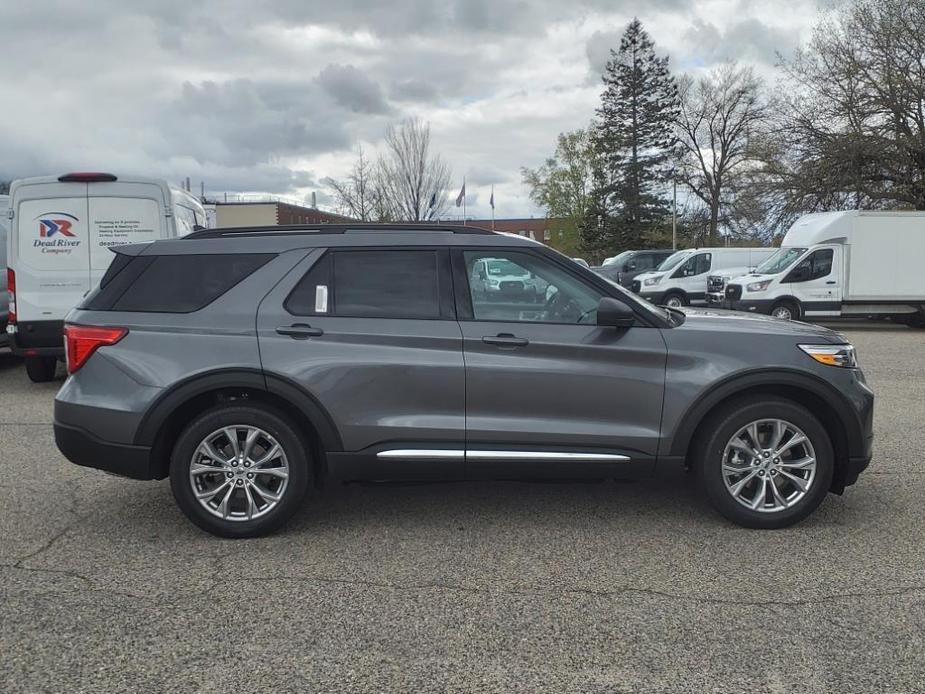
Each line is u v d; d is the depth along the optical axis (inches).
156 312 166.2
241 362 161.6
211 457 164.2
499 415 164.4
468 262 169.3
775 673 112.0
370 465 164.7
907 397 337.1
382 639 122.5
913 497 193.0
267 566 152.0
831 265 685.3
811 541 163.5
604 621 128.3
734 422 165.9
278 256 169.5
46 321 348.5
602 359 163.9
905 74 930.7
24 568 151.0
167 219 357.1
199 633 124.5
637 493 197.9
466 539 166.4
